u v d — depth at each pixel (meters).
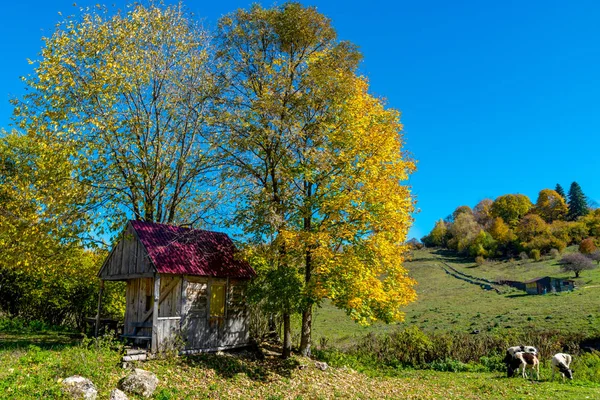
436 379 21.11
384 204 17.53
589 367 23.92
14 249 20.89
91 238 21.70
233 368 16.89
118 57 22.36
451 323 52.38
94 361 14.02
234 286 20.23
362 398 15.69
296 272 18.20
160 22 23.80
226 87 21.88
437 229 145.38
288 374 17.52
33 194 21.38
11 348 15.94
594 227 114.38
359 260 17.41
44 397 10.84
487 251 113.94
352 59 21.14
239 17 21.61
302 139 19.36
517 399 15.84
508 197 144.12
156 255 17.27
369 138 18.30
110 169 21.81
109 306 25.92
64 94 21.09
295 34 20.81
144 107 23.33
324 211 18.23
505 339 28.33
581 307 50.31
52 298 26.45
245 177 20.72
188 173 24.33
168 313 17.81
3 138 28.81
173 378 14.52
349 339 33.12
